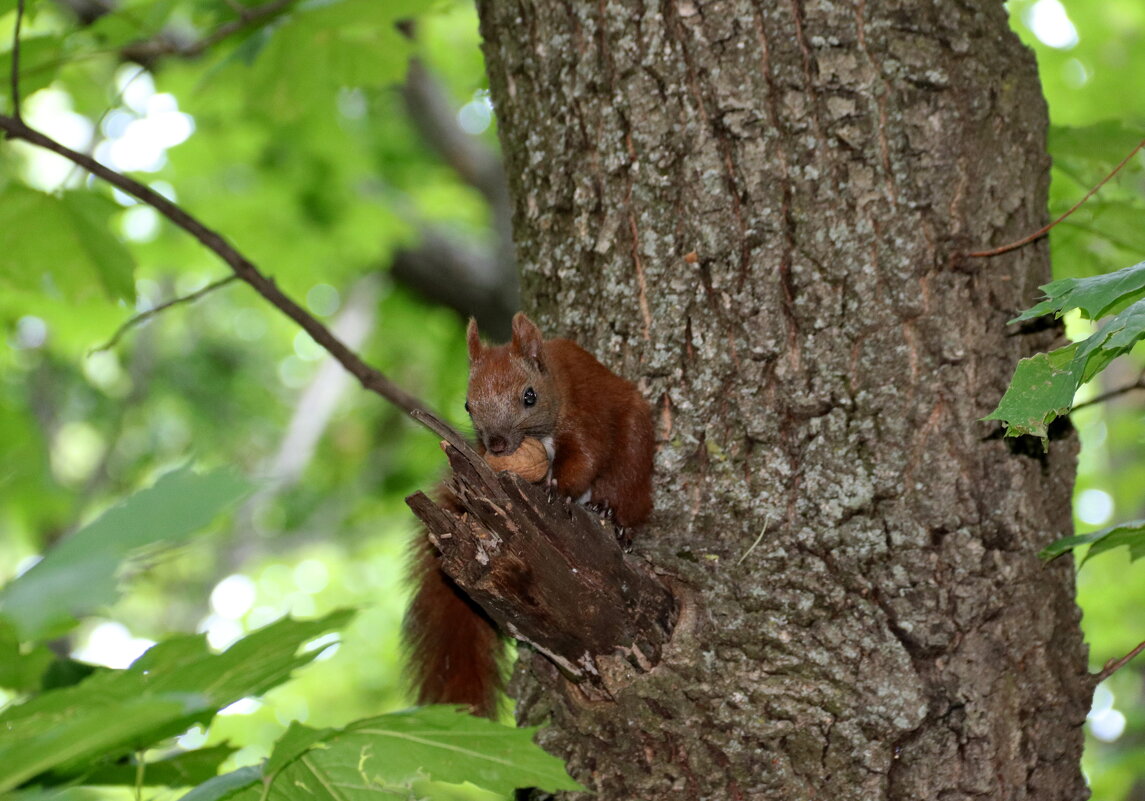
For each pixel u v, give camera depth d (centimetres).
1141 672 1806
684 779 600
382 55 1045
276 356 3681
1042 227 706
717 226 682
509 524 554
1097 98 2017
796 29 674
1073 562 695
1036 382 543
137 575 494
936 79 671
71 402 3011
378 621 2708
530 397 764
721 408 677
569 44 725
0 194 916
